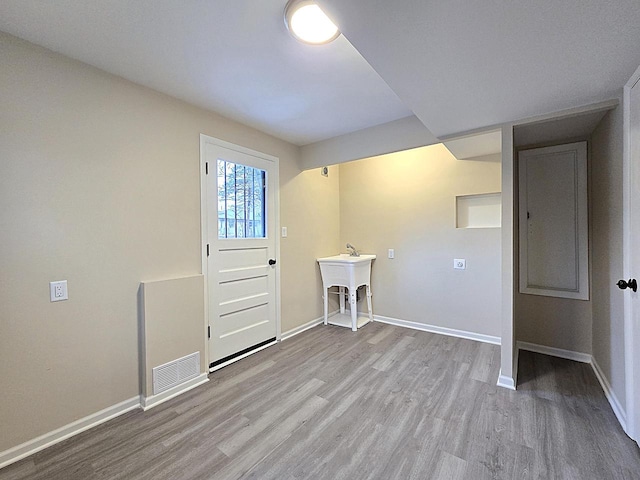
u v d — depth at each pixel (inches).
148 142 86.7
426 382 93.7
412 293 148.6
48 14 57.2
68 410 71.2
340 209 172.6
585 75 64.9
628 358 68.1
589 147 104.3
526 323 120.0
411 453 63.7
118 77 80.4
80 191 73.5
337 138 130.3
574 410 78.1
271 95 92.1
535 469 59.0
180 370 90.9
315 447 66.0
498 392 87.4
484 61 59.6
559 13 45.8
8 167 63.4
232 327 112.5
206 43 66.9
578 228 108.2
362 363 108.2
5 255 63.1
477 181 130.2
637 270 64.7
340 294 168.2
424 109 82.1
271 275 129.3
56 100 69.7
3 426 62.6
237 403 83.8
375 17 47.3
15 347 64.2
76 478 58.7
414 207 147.1
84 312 74.2
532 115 86.5
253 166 120.3
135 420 76.7
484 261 129.0
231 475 58.8
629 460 60.9
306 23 60.2
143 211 85.7
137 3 54.4
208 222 103.8
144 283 83.7
